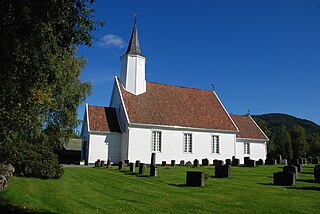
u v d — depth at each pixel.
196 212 10.35
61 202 11.52
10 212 9.63
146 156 36.84
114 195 13.59
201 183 16.25
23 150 18.27
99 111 39.56
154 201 12.20
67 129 30.56
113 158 37.34
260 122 77.69
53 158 18.97
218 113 44.75
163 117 39.28
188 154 39.53
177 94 44.25
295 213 10.07
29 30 9.30
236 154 46.00
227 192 14.30
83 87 33.75
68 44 10.21
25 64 10.08
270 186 16.14
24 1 8.67
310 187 15.57
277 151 68.56
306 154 69.56
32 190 13.62
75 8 9.70
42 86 12.40
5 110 11.05
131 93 40.47
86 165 35.72
